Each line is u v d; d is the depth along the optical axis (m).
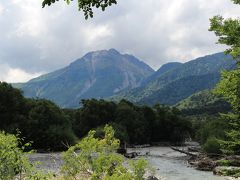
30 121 94.75
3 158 10.04
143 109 161.75
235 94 18.45
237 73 18.11
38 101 103.75
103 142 12.17
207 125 112.19
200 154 88.50
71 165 11.98
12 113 95.75
